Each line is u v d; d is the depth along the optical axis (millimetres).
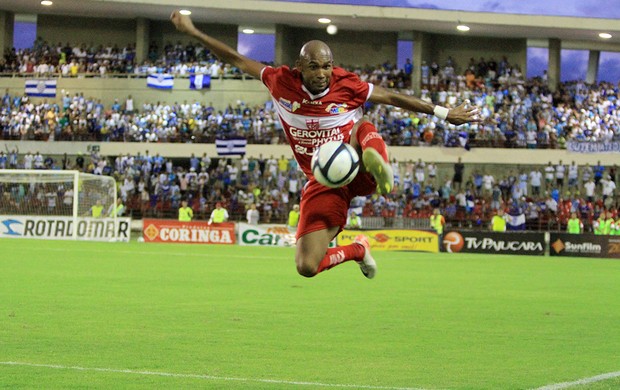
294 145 6945
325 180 6270
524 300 14242
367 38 51781
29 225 36094
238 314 11219
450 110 6734
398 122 44438
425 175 42906
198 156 43875
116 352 7871
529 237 34844
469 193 40688
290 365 7359
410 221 38312
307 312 11641
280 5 47812
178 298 13242
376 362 7621
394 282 17781
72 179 36375
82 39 51594
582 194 42219
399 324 10531
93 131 44594
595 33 49281
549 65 50812
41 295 13227
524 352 8414
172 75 46812
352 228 36875
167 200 41438
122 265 20938
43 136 44656
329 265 7117
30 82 45719
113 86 47000
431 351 8367
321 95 6652
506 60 50219
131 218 39562
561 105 46438
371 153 6039
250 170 42781
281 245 36031
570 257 34062
